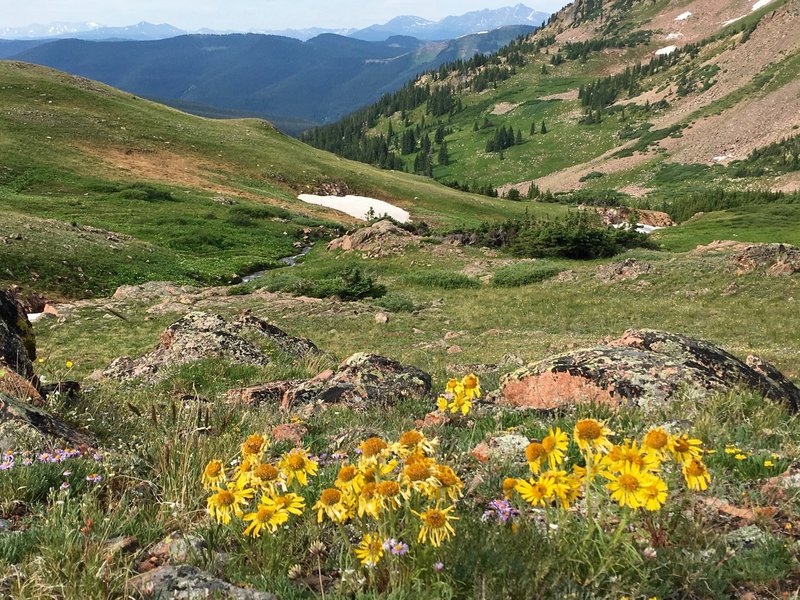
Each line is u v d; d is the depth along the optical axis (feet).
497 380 35.50
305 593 9.07
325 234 253.65
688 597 8.73
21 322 35.42
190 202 265.75
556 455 8.60
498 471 13.98
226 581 9.62
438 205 364.38
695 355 25.23
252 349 51.98
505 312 107.96
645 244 185.88
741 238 255.50
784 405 21.29
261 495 9.84
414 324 101.71
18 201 225.35
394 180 408.46
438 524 7.94
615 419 19.40
